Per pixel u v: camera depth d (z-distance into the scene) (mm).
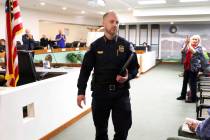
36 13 11891
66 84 3617
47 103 3164
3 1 7312
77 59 8031
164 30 14844
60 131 3467
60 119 3482
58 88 3410
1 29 9727
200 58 4895
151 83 7363
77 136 3305
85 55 2246
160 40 15008
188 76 5133
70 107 3738
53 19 13148
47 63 4781
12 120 2531
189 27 14305
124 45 2188
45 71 4164
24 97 2715
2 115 2396
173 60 14812
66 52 8094
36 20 11945
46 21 12742
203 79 4617
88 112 4316
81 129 3562
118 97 2205
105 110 2254
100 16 15484
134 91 6219
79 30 15664
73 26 15047
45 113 3125
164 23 14000
